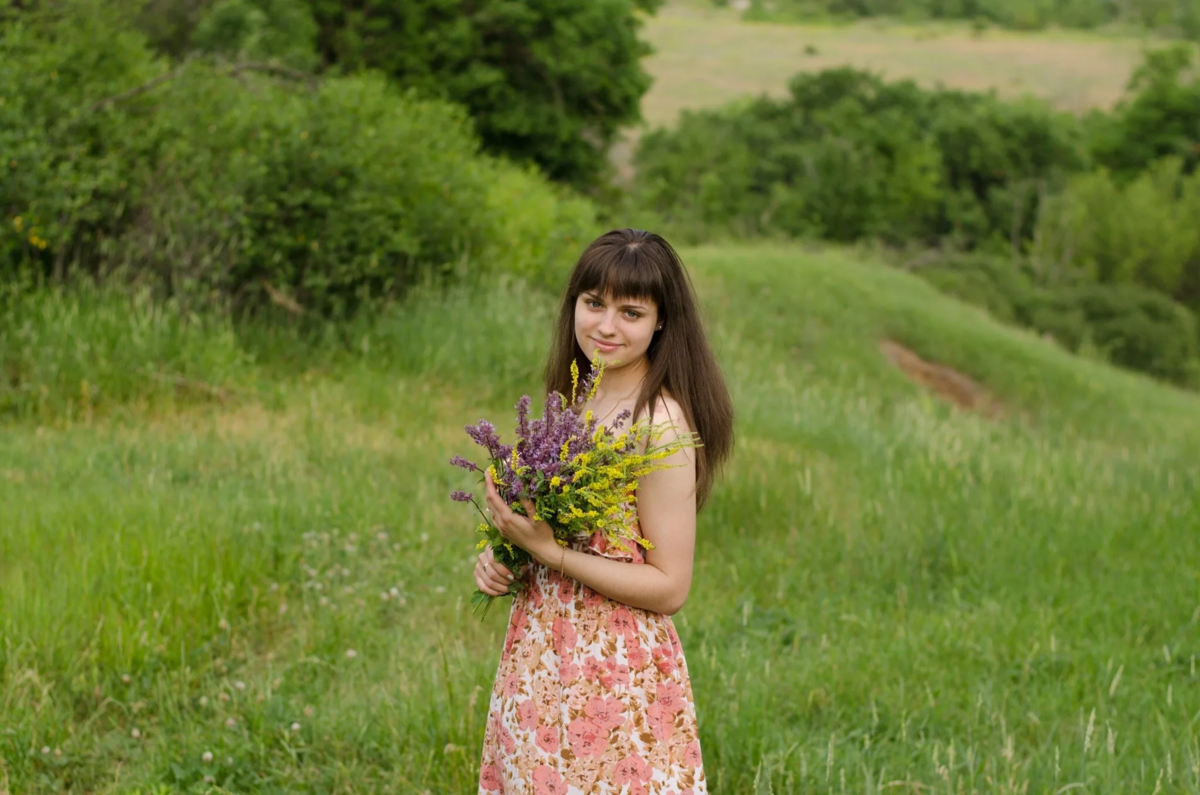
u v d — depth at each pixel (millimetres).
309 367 9188
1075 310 37844
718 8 129000
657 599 2342
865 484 7426
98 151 9219
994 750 3799
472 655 4469
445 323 9938
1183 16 110562
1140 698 4406
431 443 7504
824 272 19156
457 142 12953
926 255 39188
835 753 3754
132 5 12078
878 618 5375
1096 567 6336
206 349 8195
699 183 41250
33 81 8875
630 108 22328
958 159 47938
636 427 2369
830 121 45312
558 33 20125
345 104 10688
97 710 3762
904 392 15008
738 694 4109
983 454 8250
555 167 22344
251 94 10727
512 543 2396
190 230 9039
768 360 14289
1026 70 94938
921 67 95500
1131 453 11281
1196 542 6727
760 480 7195
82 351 7594
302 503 5715
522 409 2318
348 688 4109
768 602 5531
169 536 4809
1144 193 46688
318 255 9633
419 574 5230
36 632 3953
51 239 8445
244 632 4449
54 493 5469
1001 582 5938
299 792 3424
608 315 2424
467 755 3541
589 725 2336
